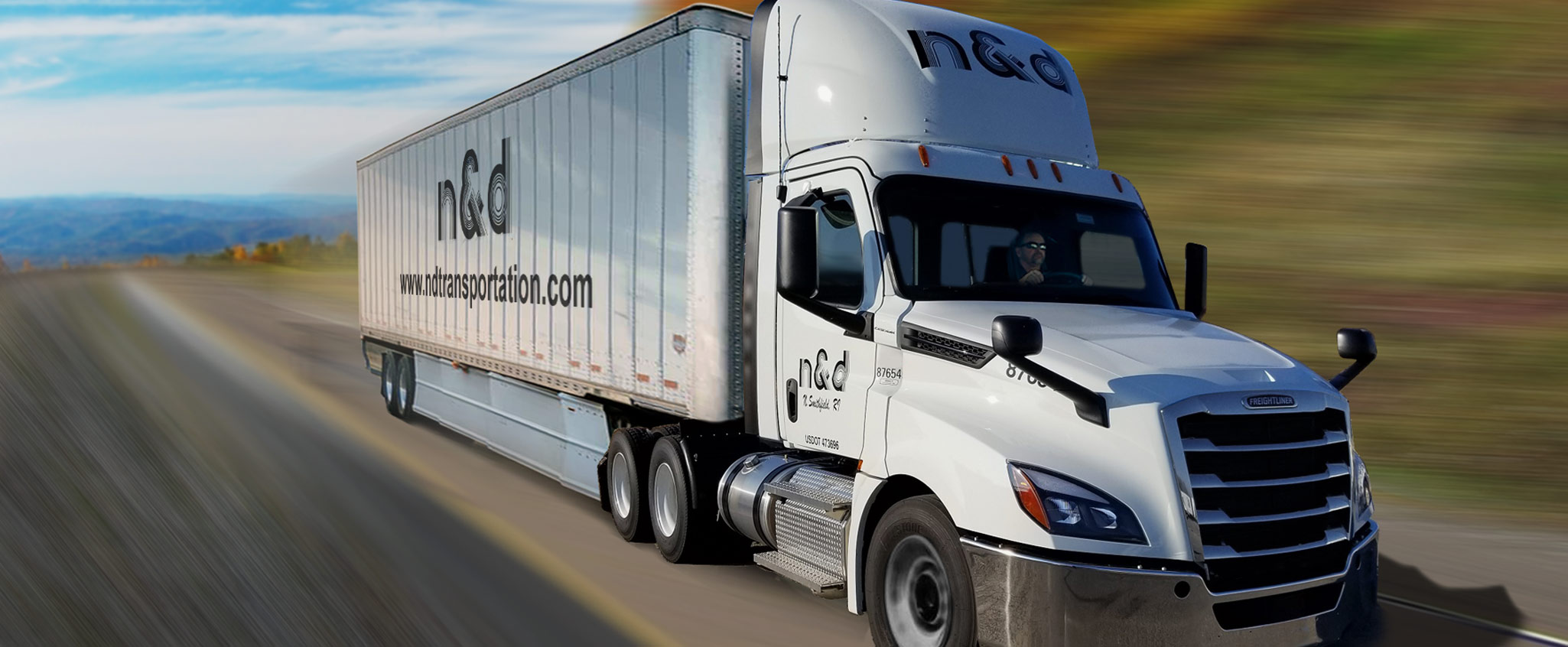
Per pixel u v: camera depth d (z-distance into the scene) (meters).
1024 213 5.97
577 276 9.18
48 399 13.88
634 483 7.80
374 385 17.95
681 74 7.32
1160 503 4.42
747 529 6.89
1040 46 6.88
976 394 5.04
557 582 6.63
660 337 7.72
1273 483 4.62
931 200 5.77
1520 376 11.22
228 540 7.26
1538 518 8.32
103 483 9.01
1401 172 14.88
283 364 20.00
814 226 5.45
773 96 6.57
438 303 12.96
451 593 6.25
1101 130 17.09
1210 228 14.62
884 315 5.54
